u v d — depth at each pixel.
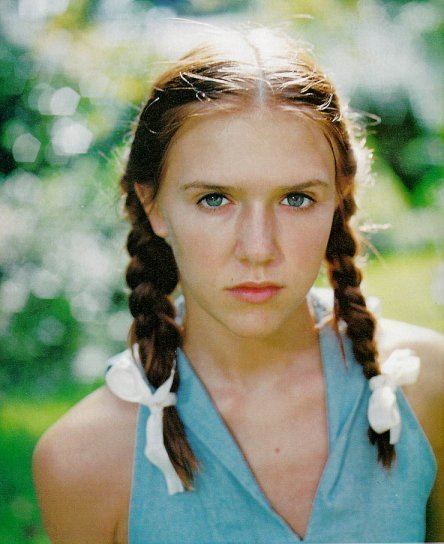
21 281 3.53
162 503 1.11
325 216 1.01
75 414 1.18
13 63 3.69
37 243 3.55
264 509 1.09
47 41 3.75
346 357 1.16
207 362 1.14
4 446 2.83
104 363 3.47
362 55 4.23
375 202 4.20
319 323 1.20
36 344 3.48
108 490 1.14
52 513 1.19
